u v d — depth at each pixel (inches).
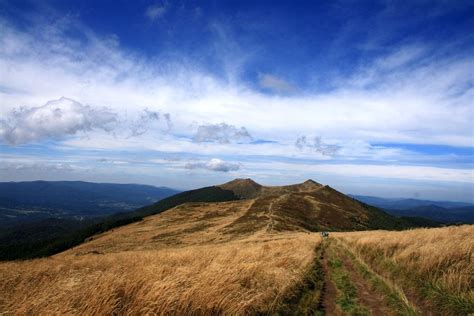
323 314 403.9
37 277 514.9
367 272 624.1
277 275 502.0
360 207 5270.7
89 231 4471.0
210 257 666.8
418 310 390.3
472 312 337.4
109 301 328.8
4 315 329.4
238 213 3981.3
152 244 2731.3
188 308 349.4
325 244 1400.1
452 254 501.0
